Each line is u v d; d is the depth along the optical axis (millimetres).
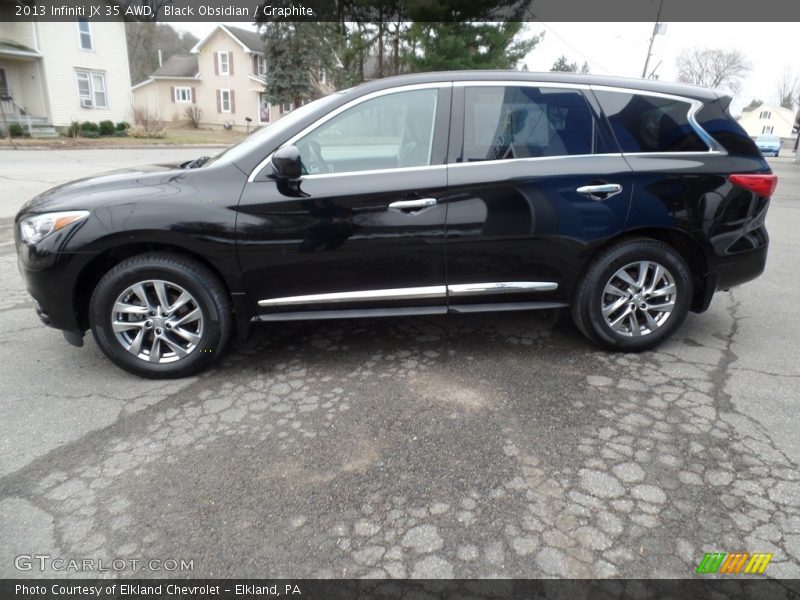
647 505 2447
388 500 2494
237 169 3443
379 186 3426
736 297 5180
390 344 4102
